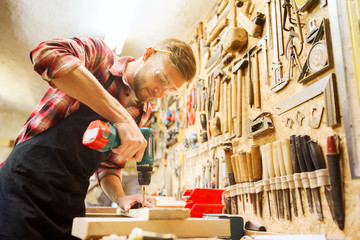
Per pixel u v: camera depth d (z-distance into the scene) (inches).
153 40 124.4
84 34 121.6
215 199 65.0
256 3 74.2
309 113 52.1
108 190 61.7
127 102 59.3
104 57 55.4
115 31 106.4
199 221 36.7
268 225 59.1
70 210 50.1
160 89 56.0
